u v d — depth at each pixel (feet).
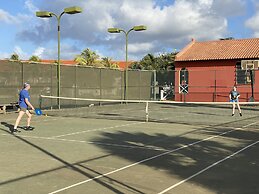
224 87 116.26
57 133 44.34
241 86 118.93
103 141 38.50
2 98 68.74
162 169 26.13
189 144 36.78
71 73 87.86
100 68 98.48
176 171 25.55
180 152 32.50
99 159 29.40
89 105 94.53
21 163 27.76
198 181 22.99
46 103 79.82
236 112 83.20
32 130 46.85
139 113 76.89
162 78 127.85
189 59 130.11
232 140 39.45
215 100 124.77
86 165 27.22
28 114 46.68
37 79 77.20
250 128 50.39
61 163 27.84
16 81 71.82
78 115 69.31
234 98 72.33
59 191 20.71
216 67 126.72
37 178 23.50
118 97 106.11
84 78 92.43
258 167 26.84
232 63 123.65
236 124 55.67
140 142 37.99
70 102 87.61
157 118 65.72
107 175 24.35
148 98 120.37
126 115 71.20
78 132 45.39
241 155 31.19
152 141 38.68
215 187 21.70
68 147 34.73
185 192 20.67
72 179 23.30
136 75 114.52
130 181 22.91
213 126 52.80
